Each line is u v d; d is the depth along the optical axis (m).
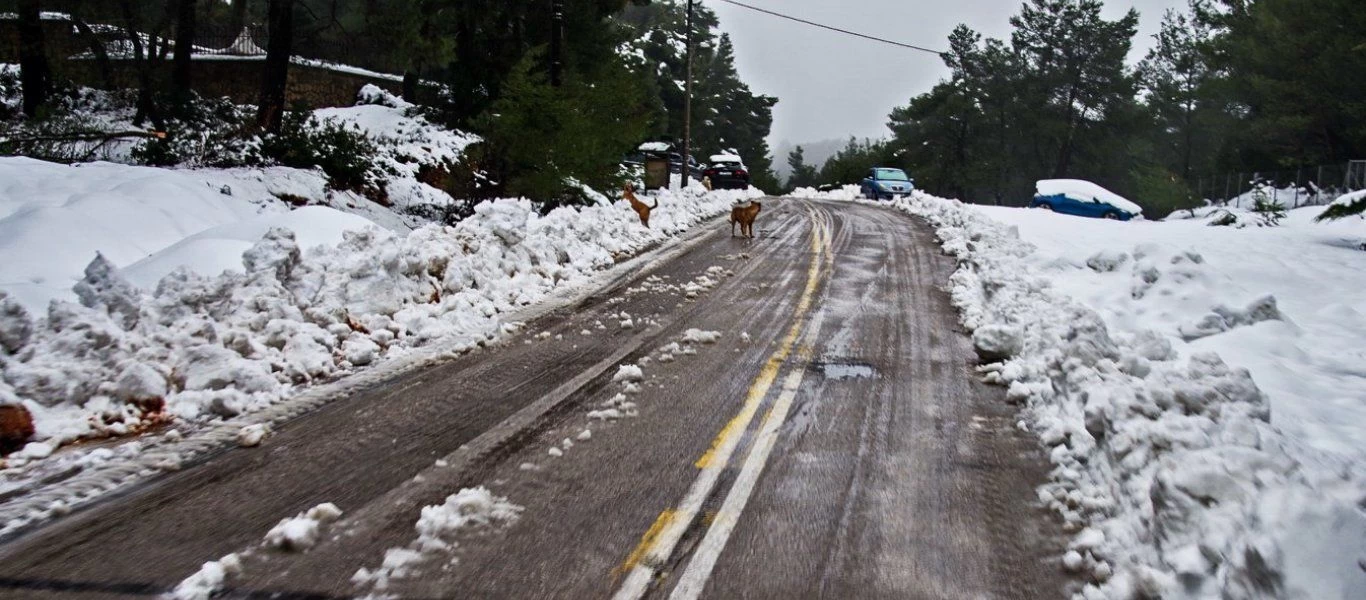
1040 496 4.77
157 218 11.50
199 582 3.68
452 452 5.39
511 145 17.69
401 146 20.95
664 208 20.33
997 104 60.34
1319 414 6.11
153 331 6.92
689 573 3.88
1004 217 19.61
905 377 7.34
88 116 18.55
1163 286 9.99
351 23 22.25
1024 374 7.06
